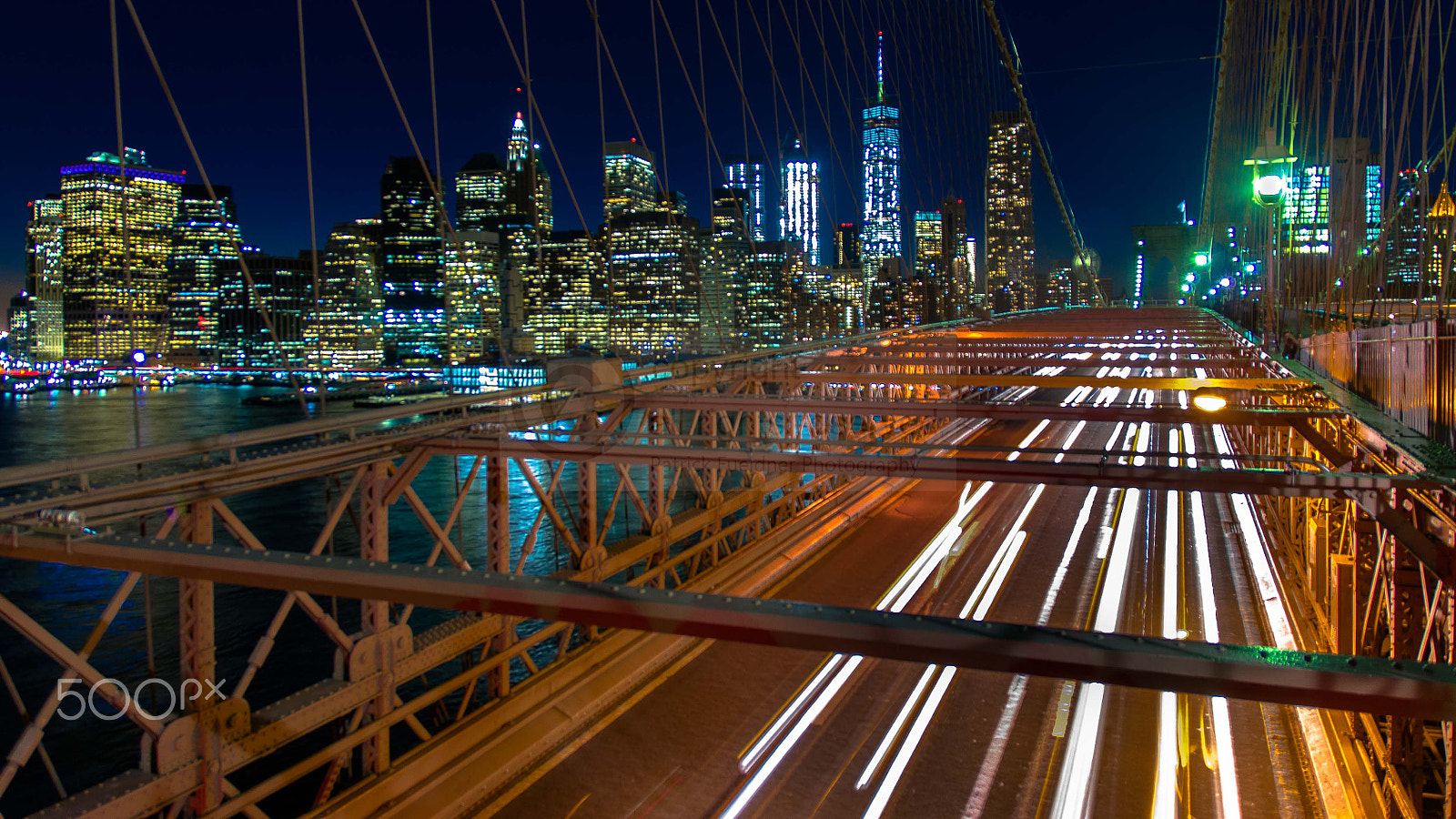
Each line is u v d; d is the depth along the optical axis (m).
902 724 12.66
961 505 27.14
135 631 34.56
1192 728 12.38
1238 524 24.59
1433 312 13.73
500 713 11.88
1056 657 3.95
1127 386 18.75
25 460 71.56
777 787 11.05
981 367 38.38
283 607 9.30
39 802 23.58
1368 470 12.52
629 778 11.20
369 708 10.36
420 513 11.32
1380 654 10.41
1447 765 8.33
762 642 4.34
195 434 84.62
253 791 8.89
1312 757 11.40
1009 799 10.77
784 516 22.97
